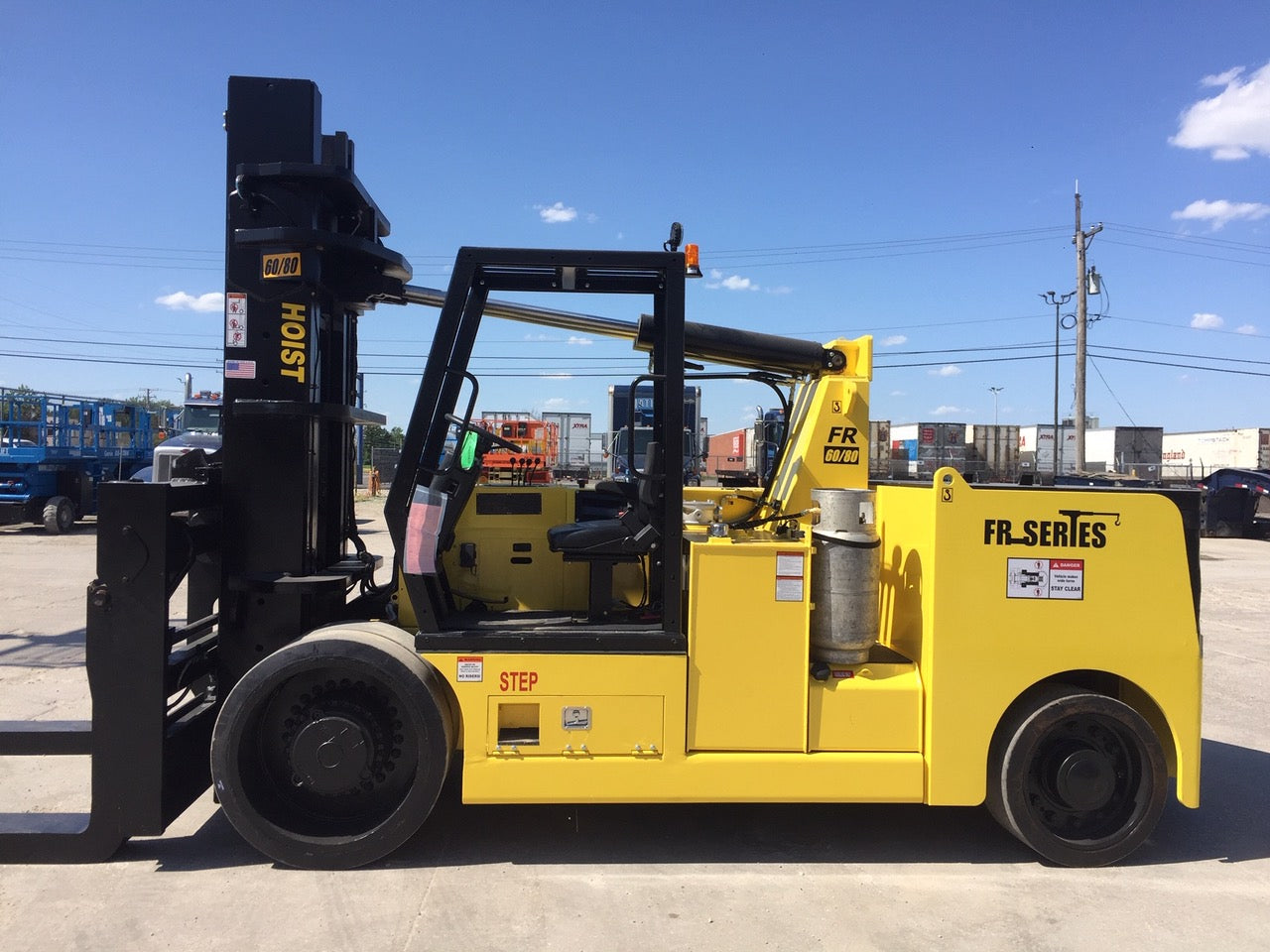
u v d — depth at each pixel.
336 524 4.04
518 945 2.86
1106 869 3.54
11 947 2.79
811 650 3.58
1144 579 3.53
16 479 16.59
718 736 3.43
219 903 3.09
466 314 3.64
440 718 3.30
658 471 3.49
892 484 3.98
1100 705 3.48
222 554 3.63
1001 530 3.48
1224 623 9.75
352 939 2.87
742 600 3.43
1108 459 42.09
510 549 4.05
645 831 3.81
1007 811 3.50
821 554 3.51
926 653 3.51
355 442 4.34
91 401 18.59
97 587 3.27
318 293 3.68
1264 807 4.29
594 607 3.64
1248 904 3.26
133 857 3.46
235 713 3.23
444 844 3.63
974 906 3.20
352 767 3.36
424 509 3.43
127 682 3.30
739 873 3.44
